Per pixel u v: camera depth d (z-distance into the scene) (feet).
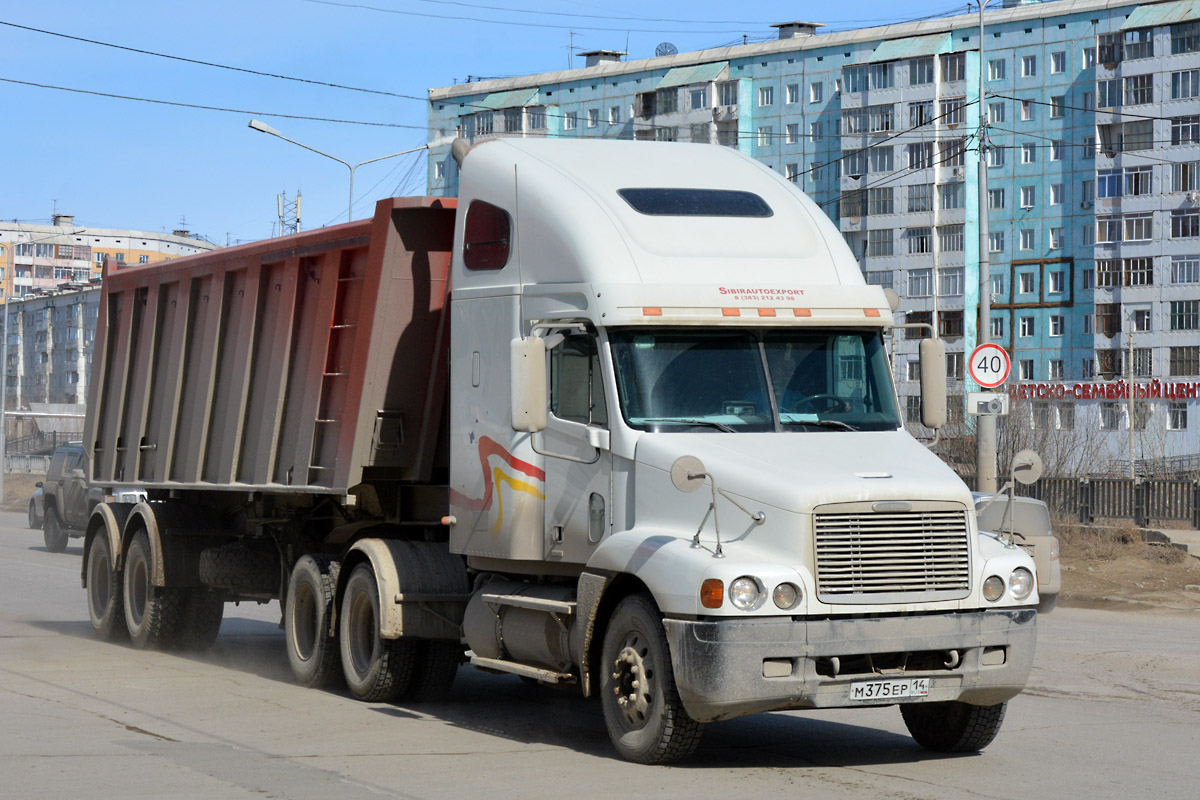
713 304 28.94
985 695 27.17
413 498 37.40
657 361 28.84
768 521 26.16
